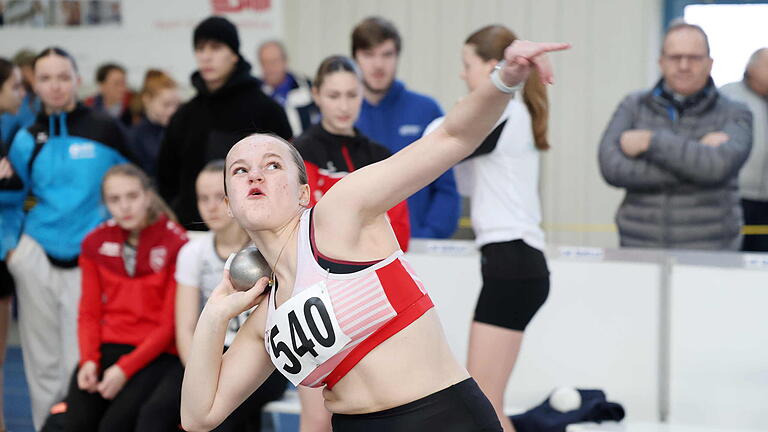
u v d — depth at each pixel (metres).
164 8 13.47
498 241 6.05
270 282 3.80
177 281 6.86
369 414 3.62
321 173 6.19
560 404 7.05
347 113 6.29
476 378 6.11
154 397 6.59
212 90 8.22
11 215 8.48
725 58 11.91
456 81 13.98
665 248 7.79
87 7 13.66
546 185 13.62
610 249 7.39
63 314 8.41
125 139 8.77
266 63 11.38
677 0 13.01
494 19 13.73
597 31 13.39
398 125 8.58
